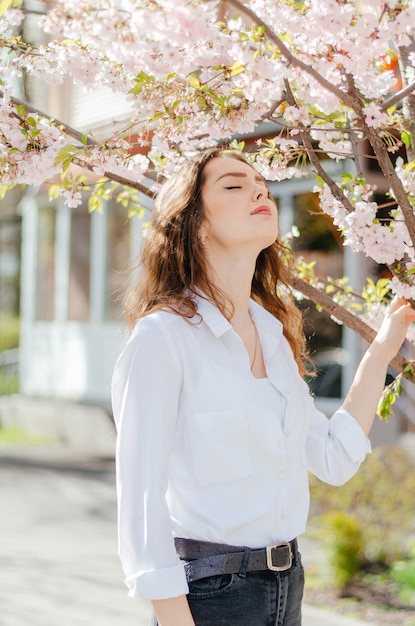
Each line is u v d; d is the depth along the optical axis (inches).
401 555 227.0
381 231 85.7
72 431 545.6
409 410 309.4
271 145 97.0
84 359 534.6
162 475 73.5
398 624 187.5
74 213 546.3
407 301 91.0
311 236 369.4
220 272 83.3
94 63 91.2
